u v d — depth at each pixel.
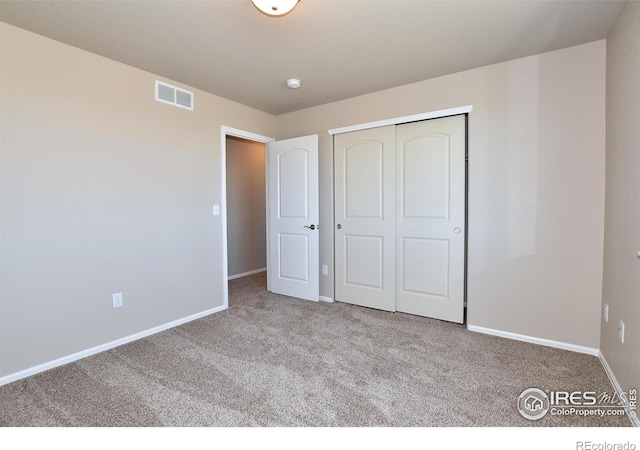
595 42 2.18
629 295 1.68
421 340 2.53
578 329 2.31
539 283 2.43
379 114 3.15
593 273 2.24
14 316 1.99
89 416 1.63
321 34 2.10
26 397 1.80
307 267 3.65
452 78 2.74
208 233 3.20
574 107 2.27
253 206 5.20
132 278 2.59
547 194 2.38
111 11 1.84
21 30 2.00
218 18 1.92
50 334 2.14
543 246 2.41
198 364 2.18
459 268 2.85
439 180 2.92
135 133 2.59
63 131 2.18
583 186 2.26
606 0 1.75
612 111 2.01
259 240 5.32
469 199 2.69
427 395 1.80
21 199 2.01
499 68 2.54
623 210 1.79
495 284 2.60
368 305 3.36
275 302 3.57
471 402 1.73
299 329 2.78
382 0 1.75
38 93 2.07
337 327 2.82
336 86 3.01
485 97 2.60
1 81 1.92
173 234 2.89
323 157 3.58
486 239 2.63
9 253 1.97
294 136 3.79
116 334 2.49
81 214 2.28
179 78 2.81
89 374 2.05
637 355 1.54
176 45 2.23
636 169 1.62
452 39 2.17
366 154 3.29
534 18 1.92
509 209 2.53
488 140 2.60
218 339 2.59
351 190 3.41
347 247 3.47
